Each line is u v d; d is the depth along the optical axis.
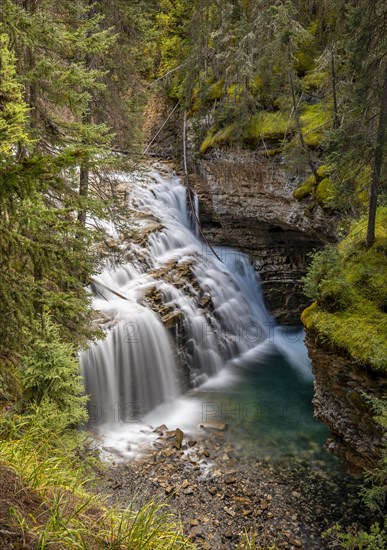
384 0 8.40
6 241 3.79
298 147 13.41
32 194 3.38
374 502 7.20
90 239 7.16
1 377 4.67
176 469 9.03
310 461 9.61
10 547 2.53
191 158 20.94
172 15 22.25
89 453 8.37
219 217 19.27
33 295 4.01
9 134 3.31
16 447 3.79
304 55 15.61
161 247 17.39
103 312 12.35
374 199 8.64
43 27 6.63
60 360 6.11
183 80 21.16
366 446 7.86
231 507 8.07
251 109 16.22
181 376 13.44
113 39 7.93
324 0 14.39
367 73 8.59
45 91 7.75
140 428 10.77
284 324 19.50
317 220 13.80
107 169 12.09
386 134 8.11
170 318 13.35
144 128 24.56
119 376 11.54
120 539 3.10
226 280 18.05
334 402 8.49
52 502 3.22
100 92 11.64
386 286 8.25
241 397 13.15
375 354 7.17
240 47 15.56
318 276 8.86
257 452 9.91
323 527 7.71
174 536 3.60
